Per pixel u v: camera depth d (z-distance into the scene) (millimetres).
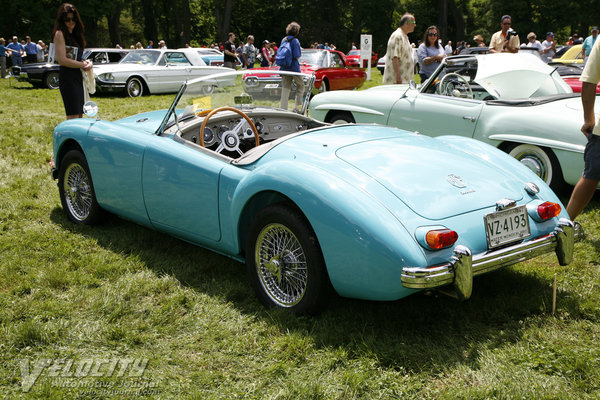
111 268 3541
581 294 3121
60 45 5301
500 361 2482
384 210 2543
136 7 49375
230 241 3193
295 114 4250
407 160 3000
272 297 2990
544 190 3100
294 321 2797
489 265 2590
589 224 4355
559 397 2178
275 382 2367
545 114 4801
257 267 3031
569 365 2398
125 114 10820
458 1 51844
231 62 17109
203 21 51562
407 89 6004
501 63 5387
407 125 5871
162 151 3506
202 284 3354
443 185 2803
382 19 50656
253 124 3908
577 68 8320
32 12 33438
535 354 2506
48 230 4250
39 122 9523
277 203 2850
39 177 5805
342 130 3570
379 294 2529
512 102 5152
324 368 2453
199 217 3344
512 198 2887
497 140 5086
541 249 2844
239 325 2850
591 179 3607
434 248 2416
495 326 2814
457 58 5594
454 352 2572
